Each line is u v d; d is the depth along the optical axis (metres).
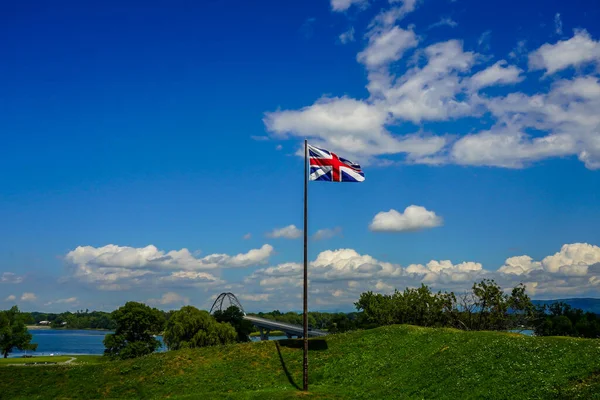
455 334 50.81
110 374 54.41
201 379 50.69
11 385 52.69
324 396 41.03
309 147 45.47
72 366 57.75
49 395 50.31
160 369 54.06
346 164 45.59
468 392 35.22
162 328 108.56
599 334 98.69
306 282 44.31
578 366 33.28
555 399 30.02
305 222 44.94
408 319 93.50
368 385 43.72
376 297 115.62
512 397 32.09
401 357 48.94
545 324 89.06
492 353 41.03
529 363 36.53
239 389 47.41
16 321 131.50
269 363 53.12
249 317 158.00
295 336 154.50
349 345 55.31
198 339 103.88
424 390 38.41
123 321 103.25
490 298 80.88
